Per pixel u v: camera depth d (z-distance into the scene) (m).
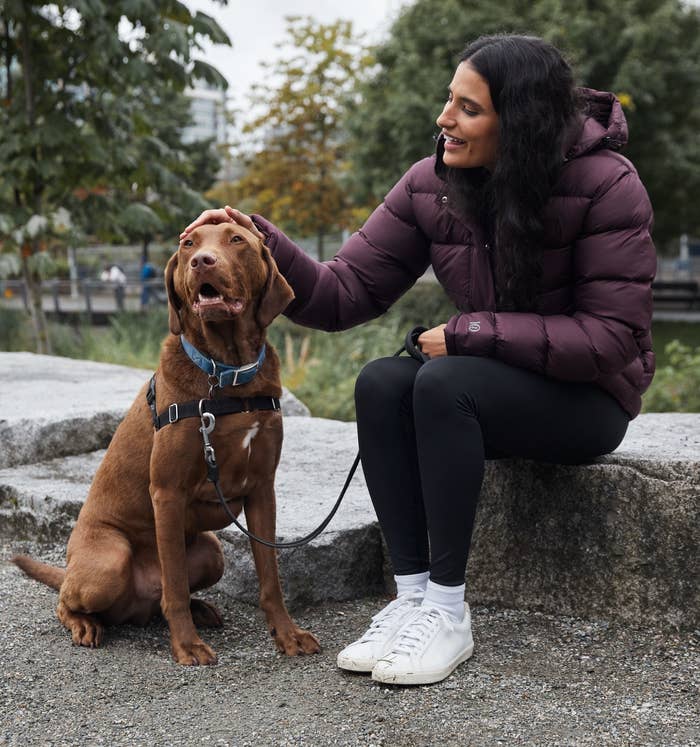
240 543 3.31
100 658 2.75
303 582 3.24
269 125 19.25
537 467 3.11
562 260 2.67
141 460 2.86
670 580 2.91
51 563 3.70
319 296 3.05
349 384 8.23
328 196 19.16
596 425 2.79
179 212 9.41
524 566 3.16
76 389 5.54
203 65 8.29
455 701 2.43
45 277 9.11
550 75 2.50
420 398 2.60
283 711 2.39
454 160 2.66
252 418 2.71
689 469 2.86
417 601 2.77
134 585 2.92
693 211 20.11
